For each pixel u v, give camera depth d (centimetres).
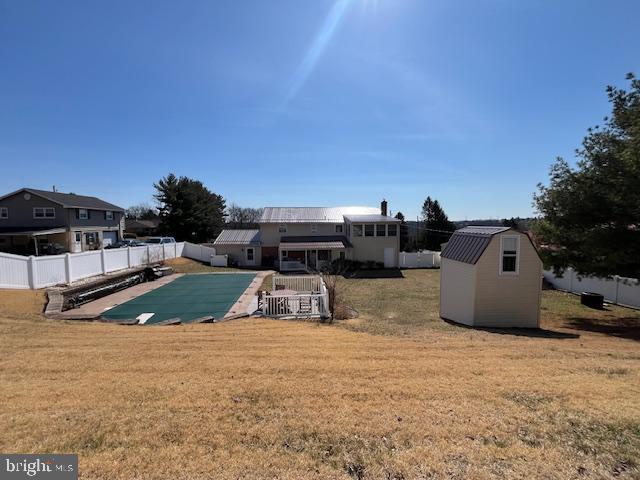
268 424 397
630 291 1753
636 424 396
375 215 3622
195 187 5225
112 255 2255
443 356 676
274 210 3834
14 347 714
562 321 1453
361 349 725
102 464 323
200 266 3247
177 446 353
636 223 1284
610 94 1437
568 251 1533
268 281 2472
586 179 1402
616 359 695
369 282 2566
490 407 439
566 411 429
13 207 3262
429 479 303
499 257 1328
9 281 1471
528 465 321
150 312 1536
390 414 420
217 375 553
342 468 319
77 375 552
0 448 347
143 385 509
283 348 727
